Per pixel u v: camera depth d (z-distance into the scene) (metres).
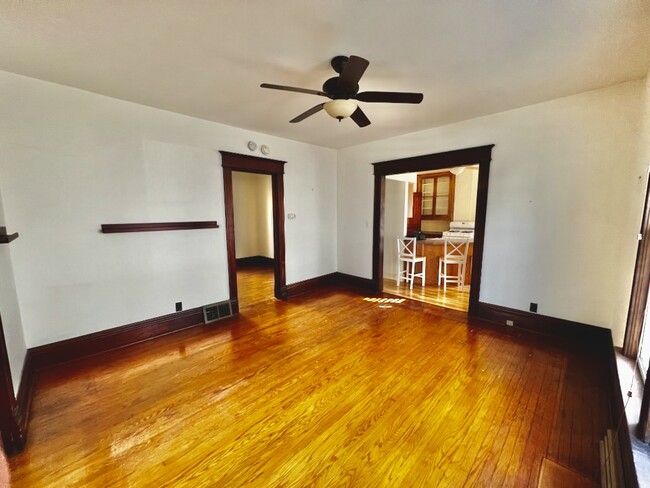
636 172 2.37
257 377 2.35
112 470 1.51
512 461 1.54
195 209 3.36
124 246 2.87
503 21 1.63
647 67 2.15
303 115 2.42
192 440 1.71
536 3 1.47
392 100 2.13
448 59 2.05
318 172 4.86
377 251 4.73
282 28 1.69
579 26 1.66
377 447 1.65
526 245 3.09
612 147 2.53
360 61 1.63
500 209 3.24
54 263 2.49
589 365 2.48
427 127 3.70
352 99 2.11
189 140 3.25
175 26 1.67
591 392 2.11
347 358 2.64
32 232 2.37
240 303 4.28
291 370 2.46
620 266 2.54
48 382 2.29
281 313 3.84
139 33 1.73
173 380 2.32
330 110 2.11
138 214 2.94
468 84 2.46
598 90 2.56
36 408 1.98
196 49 1.91
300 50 1.93
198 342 3.00
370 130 3.84
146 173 2.96
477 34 1.75
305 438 1.72
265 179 7.18
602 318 2.70
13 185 2.27
